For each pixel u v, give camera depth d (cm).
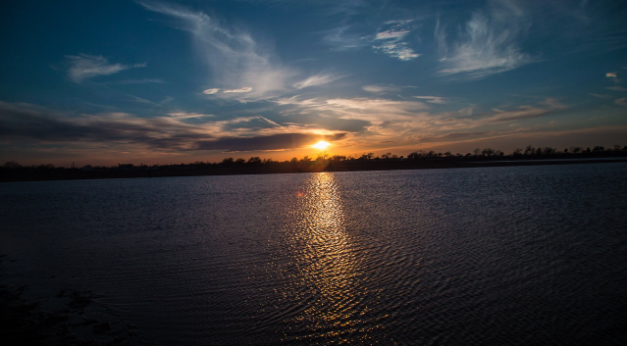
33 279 1362
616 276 1261
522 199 3344
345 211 2861
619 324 931
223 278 1327
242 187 6122
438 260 1467
